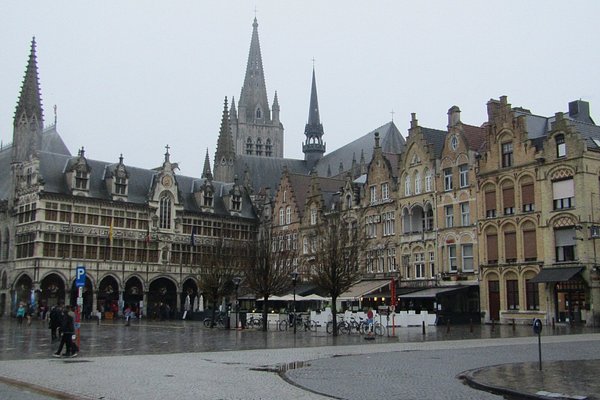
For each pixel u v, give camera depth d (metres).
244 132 164.00
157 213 91.69
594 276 54.03
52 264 81.62
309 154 150.00
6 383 20.19
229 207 100.81
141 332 51.00
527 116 63.12
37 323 68.50
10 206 88.44
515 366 23.12
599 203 55.91
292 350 32.75
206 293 70.06
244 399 16.64
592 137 58.78
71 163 86.88
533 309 58.44
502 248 61.41
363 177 88.12
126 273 87.62
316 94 153.88
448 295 63.66
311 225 86.38
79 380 20.28
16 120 93.50
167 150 94.81
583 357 26.91
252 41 169.25
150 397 16.89
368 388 18.62
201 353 31.00
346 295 68.06
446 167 68.12
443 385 19.22
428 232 69.19
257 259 62.91
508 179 61.56
